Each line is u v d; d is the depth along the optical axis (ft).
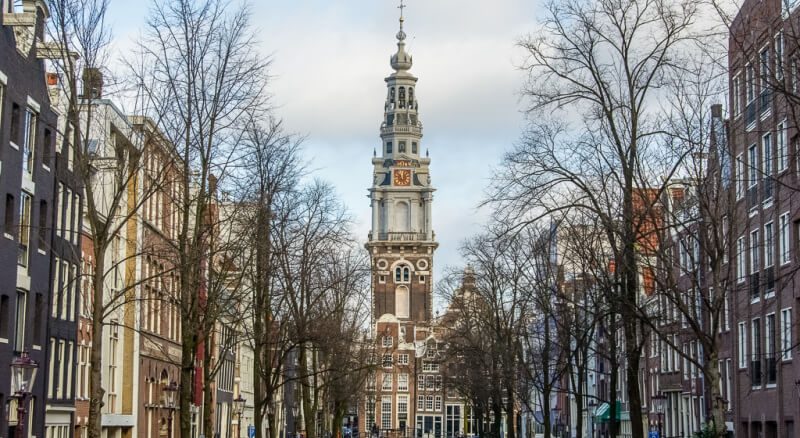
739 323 183.93
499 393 262.88
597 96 124.98
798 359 151.33
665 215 148.77
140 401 219.82
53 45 157.79
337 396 297.12
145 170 145.69
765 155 148.15
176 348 254.47
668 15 120.67
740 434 183.32
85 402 191.01
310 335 189.98
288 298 195.52
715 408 116.16
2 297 148.15
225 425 318.24
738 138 170.60
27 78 153.89
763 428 169.99
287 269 180.86
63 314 176.65
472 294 288.30
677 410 249.34
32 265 159.02
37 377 161.27
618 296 123.95
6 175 146.51
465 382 307.78
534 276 229.45
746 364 179.73
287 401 402.52
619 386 323.57
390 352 647.15
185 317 134.10
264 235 162.50
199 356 261.24
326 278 241.14
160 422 239.30
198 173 141.49
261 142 169.99
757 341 174.60
